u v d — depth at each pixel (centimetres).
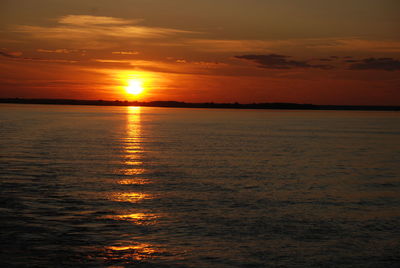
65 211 1995
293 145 5909
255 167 3662
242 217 1947
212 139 6794
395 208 2170
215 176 3123
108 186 2636
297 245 1578
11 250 1480
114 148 5100
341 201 2327
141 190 2528
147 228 1752
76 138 6575
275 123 14275
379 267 1388
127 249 1510
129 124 11825
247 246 1558
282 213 2034
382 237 1681
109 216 1925
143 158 4147
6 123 10931
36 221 1825
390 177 3228
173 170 3388
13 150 4706
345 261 1433
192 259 1427
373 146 5922
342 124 14100
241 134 8119
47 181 2773
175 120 16025
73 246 1530
